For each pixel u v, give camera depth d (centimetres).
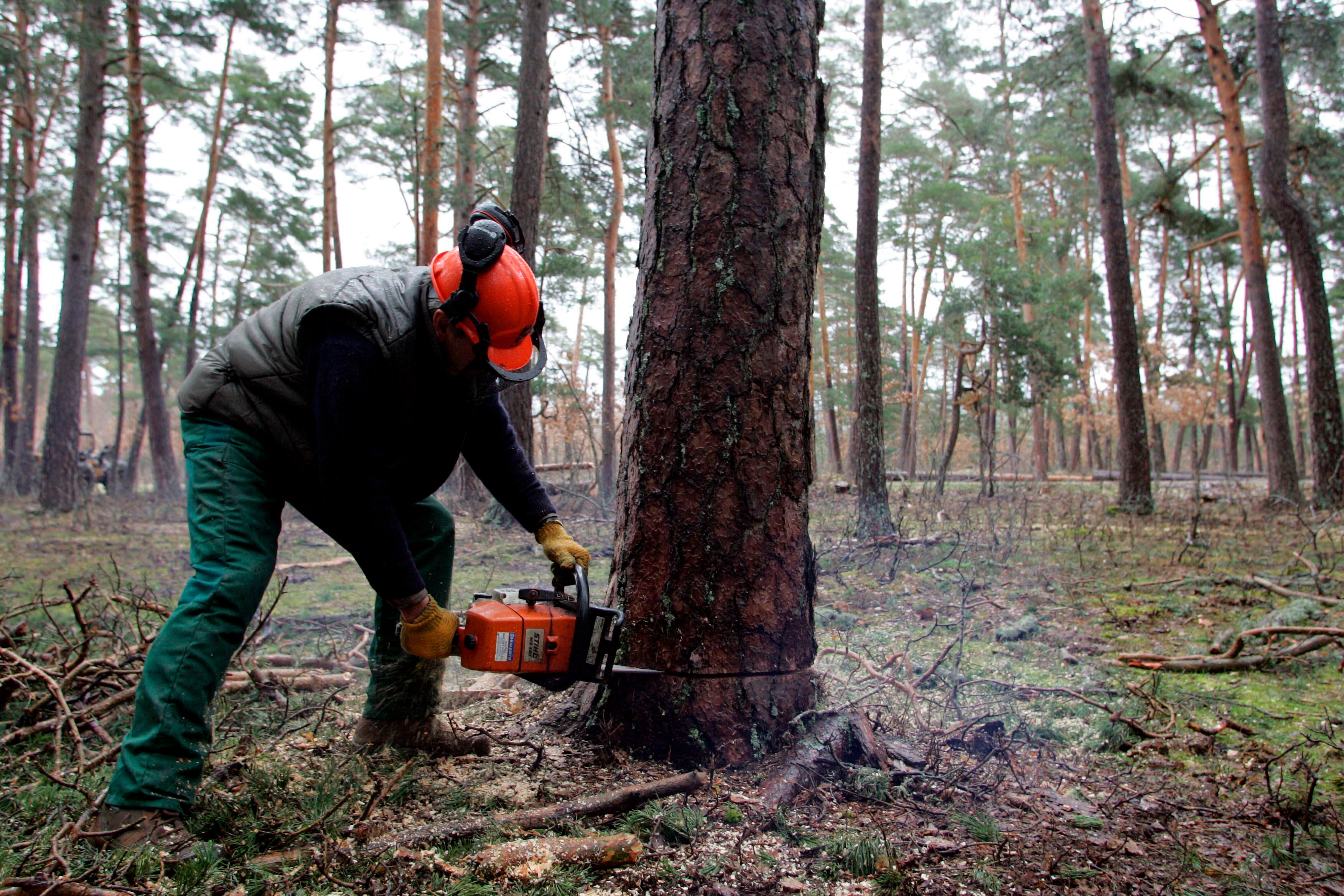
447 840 174
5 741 236
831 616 437
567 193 1441
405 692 230
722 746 220
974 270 1672
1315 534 562
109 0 1342
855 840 175
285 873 161
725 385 228
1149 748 250
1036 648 375
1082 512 989
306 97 2039
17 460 1927
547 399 1395
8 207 1788
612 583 246
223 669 182
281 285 2291
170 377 4150
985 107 2361
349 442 174
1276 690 312
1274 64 1153
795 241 236
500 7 1367
